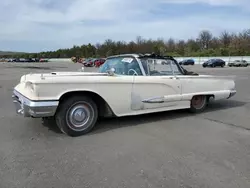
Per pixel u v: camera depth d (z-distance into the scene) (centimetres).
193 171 280
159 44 6731
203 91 555
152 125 461
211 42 7394
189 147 352
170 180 261
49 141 372
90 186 248
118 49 6706
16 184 250
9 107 609
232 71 2470
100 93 407
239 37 6481
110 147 350
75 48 9662
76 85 383
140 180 260
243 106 656
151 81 462
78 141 373
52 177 264
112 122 477
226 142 374
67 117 388
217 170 283
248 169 287
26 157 314
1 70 2469
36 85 354
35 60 7219
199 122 486
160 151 337
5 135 396
